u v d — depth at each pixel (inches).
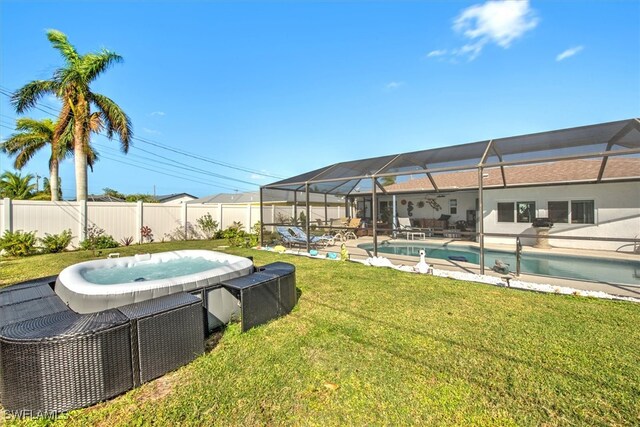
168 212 583.2
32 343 93.4
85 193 478.6
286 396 102.6
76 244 466.3
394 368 118.6
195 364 123.6
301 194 639.8
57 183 599.8
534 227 459.2
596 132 281.3
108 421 92.1
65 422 92.0
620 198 414.3
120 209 517.3
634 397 99.9
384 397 101.2
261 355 130.3
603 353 128.0
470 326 157.9
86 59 475.2
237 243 517.7
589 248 435.5
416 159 391.9
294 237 496.7
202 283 160.1
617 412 93.3
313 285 241.9
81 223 472.1
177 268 260.2
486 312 178.2
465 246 508.4
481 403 97.7
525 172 450.6
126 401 101.5
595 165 386.0
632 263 343.0
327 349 134.9
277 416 93.1
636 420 89.9
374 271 293.7
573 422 89.3
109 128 520.1
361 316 173.9
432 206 700.0
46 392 94.4
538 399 99.3
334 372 116.4
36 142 639.1
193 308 127.0
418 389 105.3
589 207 437.4
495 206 520.4
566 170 418.0
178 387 108.7
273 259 373.4
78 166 472.1
